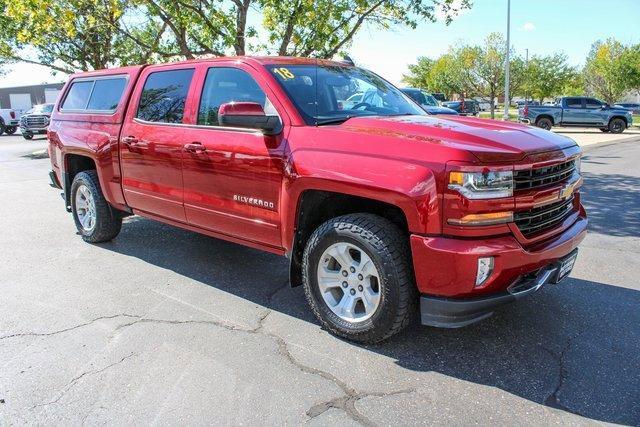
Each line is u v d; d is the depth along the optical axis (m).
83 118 5.76
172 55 9.86
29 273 4.98
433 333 3.69
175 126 4.55
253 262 5.31
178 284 4.69
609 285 4.62
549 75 46.84
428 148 3.08
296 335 3.69
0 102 52.97
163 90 4.81
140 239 6.13
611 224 6.94
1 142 24.55
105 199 5.66
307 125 3.68
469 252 2.94
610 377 3.14
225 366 3.27
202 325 3.85
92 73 5.90
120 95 5.31
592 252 5.66
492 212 2.97
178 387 3.04
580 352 3.43
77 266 5.19
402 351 3.45
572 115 26.78
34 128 26.03
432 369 3.23
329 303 3.65
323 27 8.66
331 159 3.38
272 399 2.92
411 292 3.28
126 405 2.87
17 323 3.87
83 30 11.09
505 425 2.70
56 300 4.31
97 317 3.98
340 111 4.01
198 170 4.32
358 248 3.36
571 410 2.83
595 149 17.89
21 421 2.74
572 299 4.30
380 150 3.23
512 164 3.02
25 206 8.23
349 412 2.80
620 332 3.71
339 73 4.50
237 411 2.81
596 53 53.78
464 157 2.95
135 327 3.81
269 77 3.96
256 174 3.86
